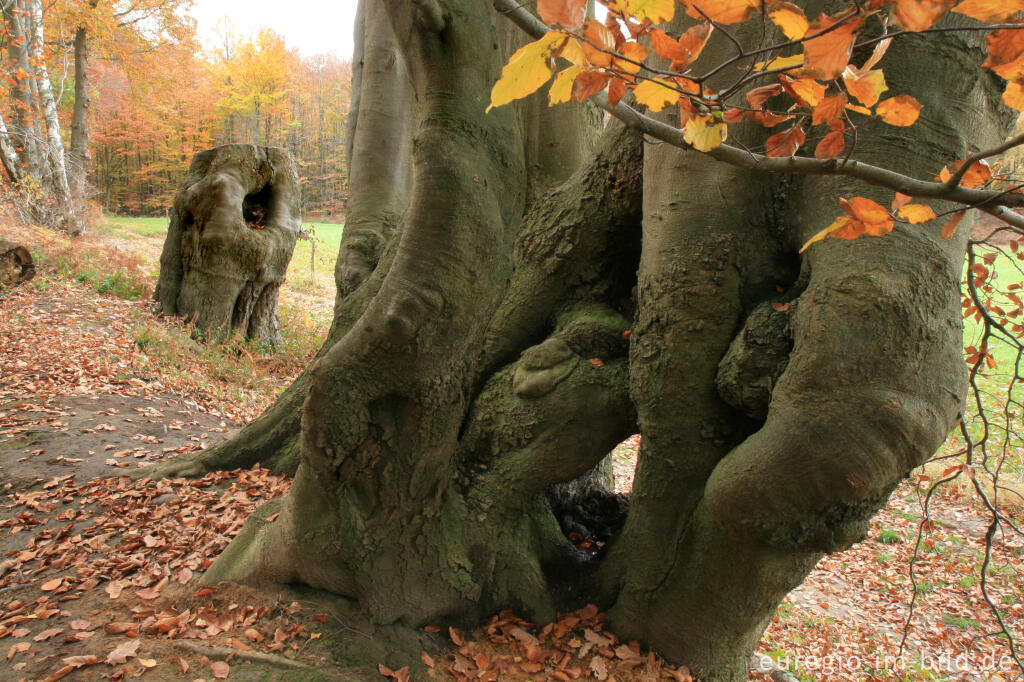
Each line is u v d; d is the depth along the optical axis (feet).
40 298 34.04
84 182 70.08
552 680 10.28
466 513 11.66
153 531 13.34
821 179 9.36
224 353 32.30
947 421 8.35
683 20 10.05
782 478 8.57
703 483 10.51
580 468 11.79
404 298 8.96
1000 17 2.41
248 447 17.67
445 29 8.44
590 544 13.87
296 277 72.69
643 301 10.62
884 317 8.01
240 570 11.30
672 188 10.16
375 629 10.59
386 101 20.77
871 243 8.32
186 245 34.50
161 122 133.59
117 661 9.16
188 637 9.89
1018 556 26.18
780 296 9.73
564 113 16.34
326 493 10.24
